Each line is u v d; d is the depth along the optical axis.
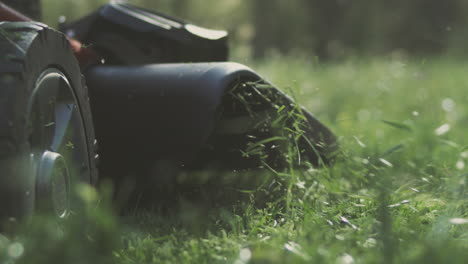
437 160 1.30
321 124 1.23
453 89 3.38
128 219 0.98
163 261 0.79
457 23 11.72
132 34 1.19
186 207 1.03
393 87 3.57
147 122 1.02
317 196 1.07
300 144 1.18
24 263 0.71
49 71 0.85
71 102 0.90
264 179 1.13
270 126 1.11
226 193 1.11
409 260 0.75
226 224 0.94
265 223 0.96
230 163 1.15
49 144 0.84
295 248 0.80
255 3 10.13
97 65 1.10
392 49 11.45
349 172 1.26
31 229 0.75
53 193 0.81
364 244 0.83
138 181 1.06
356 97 3.38
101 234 0.80
